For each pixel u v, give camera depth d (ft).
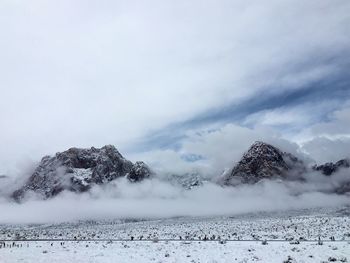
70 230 490.90
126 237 270.67
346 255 135.54
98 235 316.19
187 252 147.74
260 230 304.30
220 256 137.59
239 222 479.41
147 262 127.95
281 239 207.31
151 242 190.39
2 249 162.71
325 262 124.36
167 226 475.72
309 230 274.98
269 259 131.03
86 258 136.15
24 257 138.21
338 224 316.40
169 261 128.77
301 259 129.70
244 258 132.57
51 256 140.67
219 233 285.23
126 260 131.95
